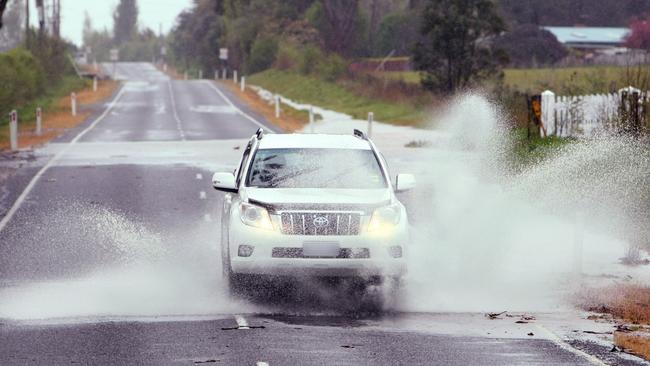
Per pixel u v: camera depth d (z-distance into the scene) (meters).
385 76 199.50
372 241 30.88
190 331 27.56
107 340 26.38
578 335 27.69
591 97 86.81
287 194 31.97
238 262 30.92
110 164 76.94
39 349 25.30
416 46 138.12
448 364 23.98
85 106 168.38
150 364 23.72
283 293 33.34
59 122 131.25
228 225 32.59
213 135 110.12
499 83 123.50
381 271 31.05
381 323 29.16
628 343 26.38
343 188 33.12
